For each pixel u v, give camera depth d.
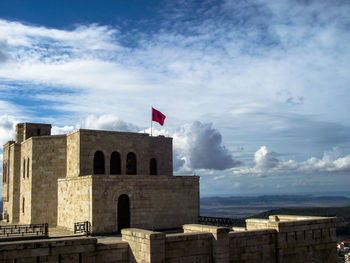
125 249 24.34
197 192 44.97
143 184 40.69
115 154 46.28
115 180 38.75
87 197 38.06
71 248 21.72
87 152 43.78
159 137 53.41
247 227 34.62
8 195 57.66
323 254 29.92
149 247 22.22
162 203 41.81
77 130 44.09
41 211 45.81
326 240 30.34
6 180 59.44
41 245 20.75
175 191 43.06
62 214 44.47
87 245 22.27
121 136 46.75
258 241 27.02
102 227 37.19
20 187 53.03
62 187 44.91
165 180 42.41
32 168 46.25
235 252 25.84
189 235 24.14
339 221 114.12
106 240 32.47
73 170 44.84
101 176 37.88
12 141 58.72
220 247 24.66
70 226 41.91
